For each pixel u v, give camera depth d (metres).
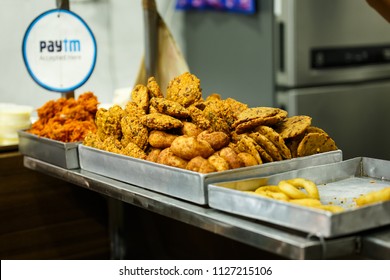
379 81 3.63
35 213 2.26
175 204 1.42
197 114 1.59
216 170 1.44
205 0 3.50
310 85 3.32
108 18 3.25
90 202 2.39
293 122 1.61
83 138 1.94
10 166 2.18
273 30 3.23
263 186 1.42
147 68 2.26
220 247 1.97
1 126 2.22
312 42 3.28
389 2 2.25
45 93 3.10
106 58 3.27
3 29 2.97
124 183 1.62
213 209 1.38
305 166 1.55
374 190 1.47
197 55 3.62
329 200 1.40
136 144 1.63
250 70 3.37
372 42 3.55
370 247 1.17
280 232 1.21
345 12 3.39
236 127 1.57
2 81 2.99
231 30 3.43
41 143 1.96
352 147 3.53
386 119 3.67
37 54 2.12
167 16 3.56
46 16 2.13
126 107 1.74
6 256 2.21
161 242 2.24
